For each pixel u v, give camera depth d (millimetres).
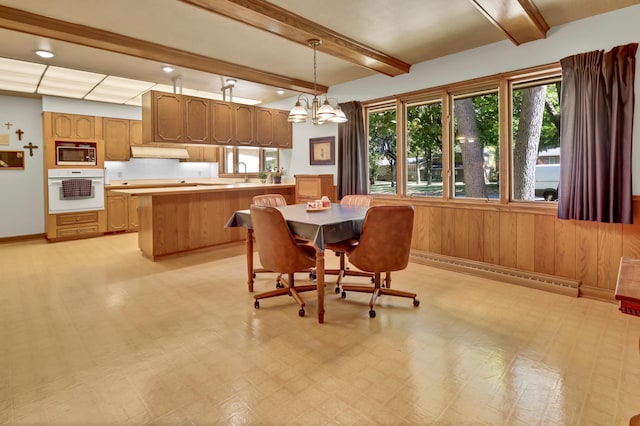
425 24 3295
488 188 4070
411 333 2514
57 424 1617
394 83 4715
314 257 2996
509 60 3670
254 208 2842
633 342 2359
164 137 4578
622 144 2969
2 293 3334
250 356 2209
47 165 5691
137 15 3080
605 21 3072
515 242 3729
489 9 2797
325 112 3172
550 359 2156
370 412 1695
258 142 5711
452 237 4238
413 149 4719
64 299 3182
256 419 1649
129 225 6566
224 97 5379
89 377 1982
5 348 2305
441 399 1790
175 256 4773
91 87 5309
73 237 5941
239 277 3861
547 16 3139
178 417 1662
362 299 3195
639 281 1352
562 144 3264
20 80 4930
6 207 5816
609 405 1730
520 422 1625
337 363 2127
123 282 3680
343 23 3256
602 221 3072
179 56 3949
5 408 1720
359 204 4035
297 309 2965
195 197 4949
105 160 6395
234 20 2928
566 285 3295
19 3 2846
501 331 2537
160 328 2602
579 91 3139
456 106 4246
